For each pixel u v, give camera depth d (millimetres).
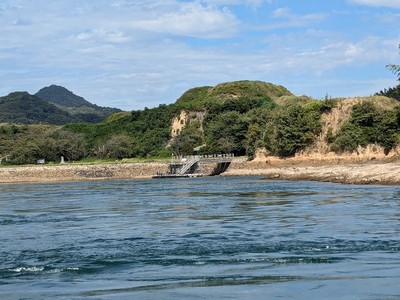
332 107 128750
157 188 80875
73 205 53281
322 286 17266
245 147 136750
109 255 23969
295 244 25328
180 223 35406
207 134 149125
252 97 171000
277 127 126562
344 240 25969
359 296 15992
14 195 73938
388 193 53406
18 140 161375
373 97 132250
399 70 94250
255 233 29484
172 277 19359
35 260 23234
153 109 174750
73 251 25250
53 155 152125
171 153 148875
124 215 41969
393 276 18391
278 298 15984
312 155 122812
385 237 26469
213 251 24266
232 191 67188
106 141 161250
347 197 50656
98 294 17078
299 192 60531
